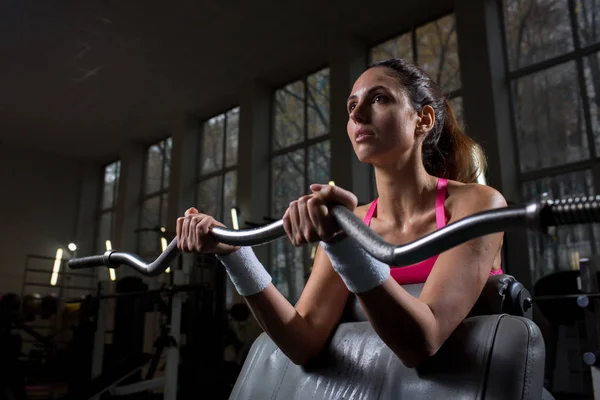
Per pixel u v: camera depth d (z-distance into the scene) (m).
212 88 7.88
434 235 0.48
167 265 0.86
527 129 5.43
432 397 0.70
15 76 7.46
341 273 0.67
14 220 9.71
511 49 5.65
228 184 8.22
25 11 6.10
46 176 10.25
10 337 5.34
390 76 0.89
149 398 5.02
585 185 5.01
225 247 0.79
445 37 6.08
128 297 5.26
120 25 6.38
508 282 0.83
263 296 0.83
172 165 8.71
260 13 6.12
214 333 4.87
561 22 5.38
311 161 7.14
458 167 1.07
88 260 0.98
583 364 4.39
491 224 0.45
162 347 4.07
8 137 9.57
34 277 9.66
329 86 6.69
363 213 1.00
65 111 8.55
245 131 7.64
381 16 6.19
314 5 5.98
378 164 0.90
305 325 0.86
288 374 0.88
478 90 5.47
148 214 9.52
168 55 7.01
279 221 0.66
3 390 5.11
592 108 5.06
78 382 4.98
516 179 5.38
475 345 0.71
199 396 4.62
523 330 0.69
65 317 8.00
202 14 6.15
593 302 2.22
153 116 8.78
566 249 4.94
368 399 0.76
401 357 0.72
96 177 10.85
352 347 0.83
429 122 0.92
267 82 7.75
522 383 0.66
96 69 7.32
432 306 0.72
